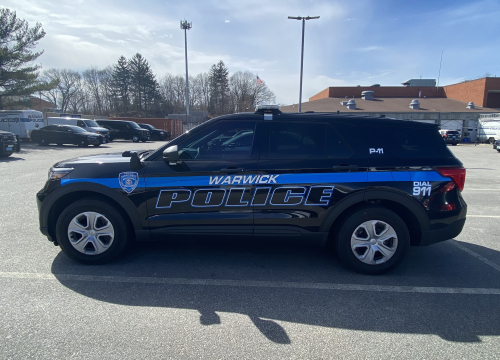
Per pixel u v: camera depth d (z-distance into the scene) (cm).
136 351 229
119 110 6812
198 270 363
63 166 369
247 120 361
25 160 1340
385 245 352
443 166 350
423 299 308
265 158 350
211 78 7119
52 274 345
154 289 319
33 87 2597
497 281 346
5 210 586
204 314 278
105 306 287
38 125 2317
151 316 273
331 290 323
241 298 305
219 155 354
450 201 349
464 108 3862
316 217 348
